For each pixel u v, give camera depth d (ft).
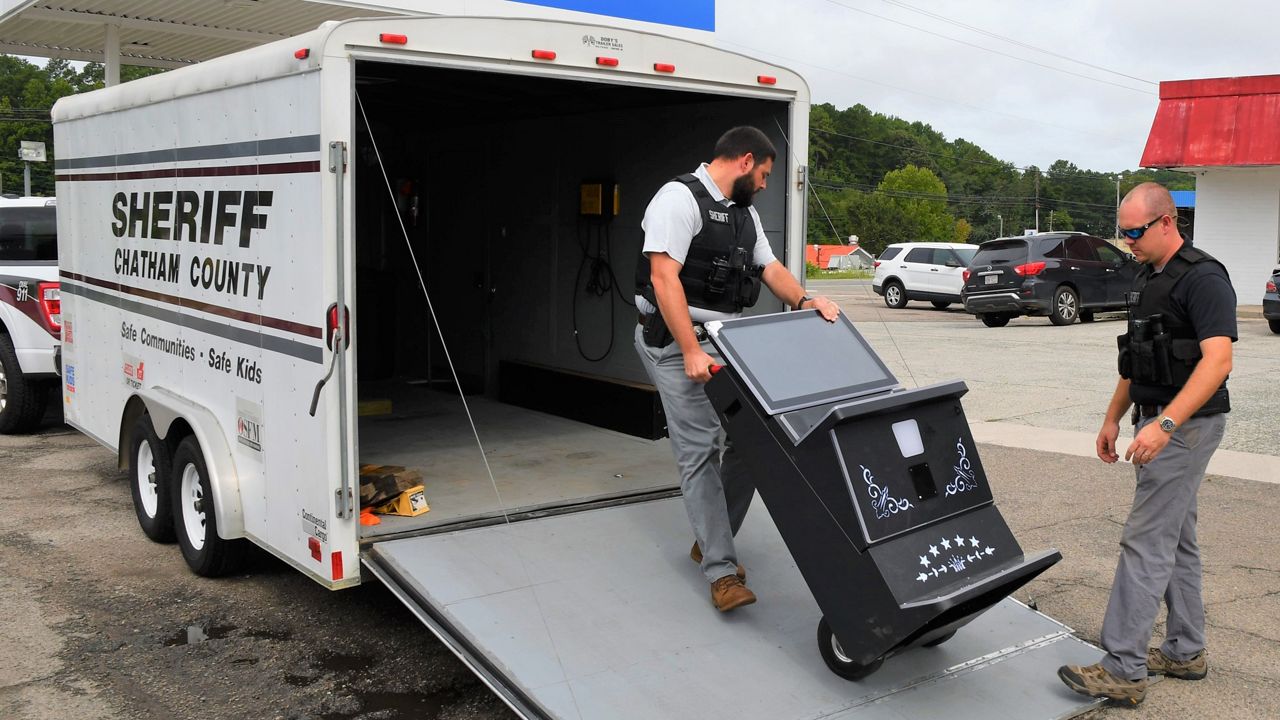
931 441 11.84
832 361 12.94
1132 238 12.52
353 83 13.37
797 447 11.48
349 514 13.80
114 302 20.79
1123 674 12.63
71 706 13.33
